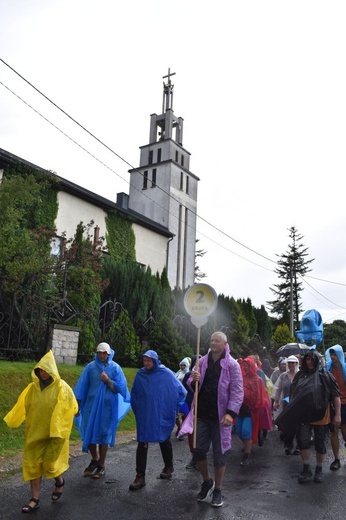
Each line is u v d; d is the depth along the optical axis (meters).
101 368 6.43
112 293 17.84
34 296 12.33
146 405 6.07
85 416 6.35
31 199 14.12
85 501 5.21
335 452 7.15
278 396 9.38
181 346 16.44
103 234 25.53
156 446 8.65
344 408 7.58
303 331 14.16
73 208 23.52
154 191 40.75
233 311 23.86
